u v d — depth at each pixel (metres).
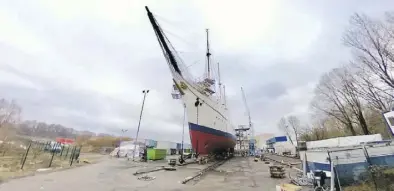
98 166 25.59
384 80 31.02
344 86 39.88
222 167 25.09
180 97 31.19
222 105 39.22
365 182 9.44
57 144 41.34
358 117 38.03
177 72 28.30
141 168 23.20
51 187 11.42
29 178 14.05
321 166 11.22
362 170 9.74
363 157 10.08
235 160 39.00
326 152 10.66
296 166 24.80
